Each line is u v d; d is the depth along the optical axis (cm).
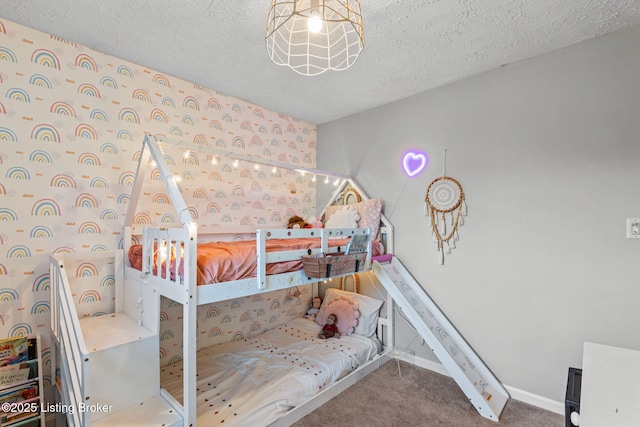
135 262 202
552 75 211
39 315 188
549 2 161
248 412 179
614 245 188
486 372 232
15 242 181
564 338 204
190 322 147
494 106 235
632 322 182
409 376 253
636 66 182
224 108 280
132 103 225
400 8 164
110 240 214
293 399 197
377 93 277
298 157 346
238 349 260
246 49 209
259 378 214
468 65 229
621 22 179
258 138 306
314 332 300
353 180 321
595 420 151
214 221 270
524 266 220
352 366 247
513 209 226
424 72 239
